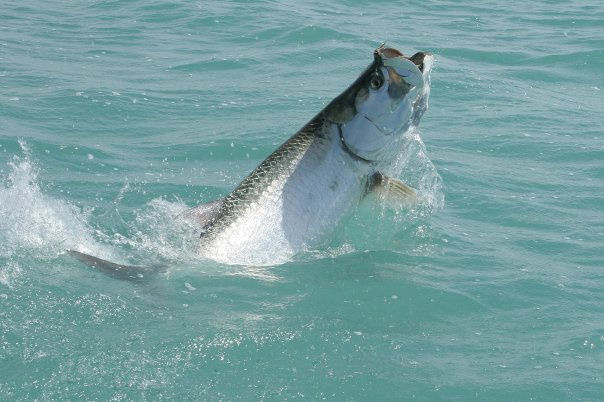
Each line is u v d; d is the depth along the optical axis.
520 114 24.34
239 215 15.77
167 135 22.14
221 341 13.37
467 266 16.16
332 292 14.95
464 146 22.00
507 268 16.17
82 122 22.62
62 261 15.33
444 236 17.27
